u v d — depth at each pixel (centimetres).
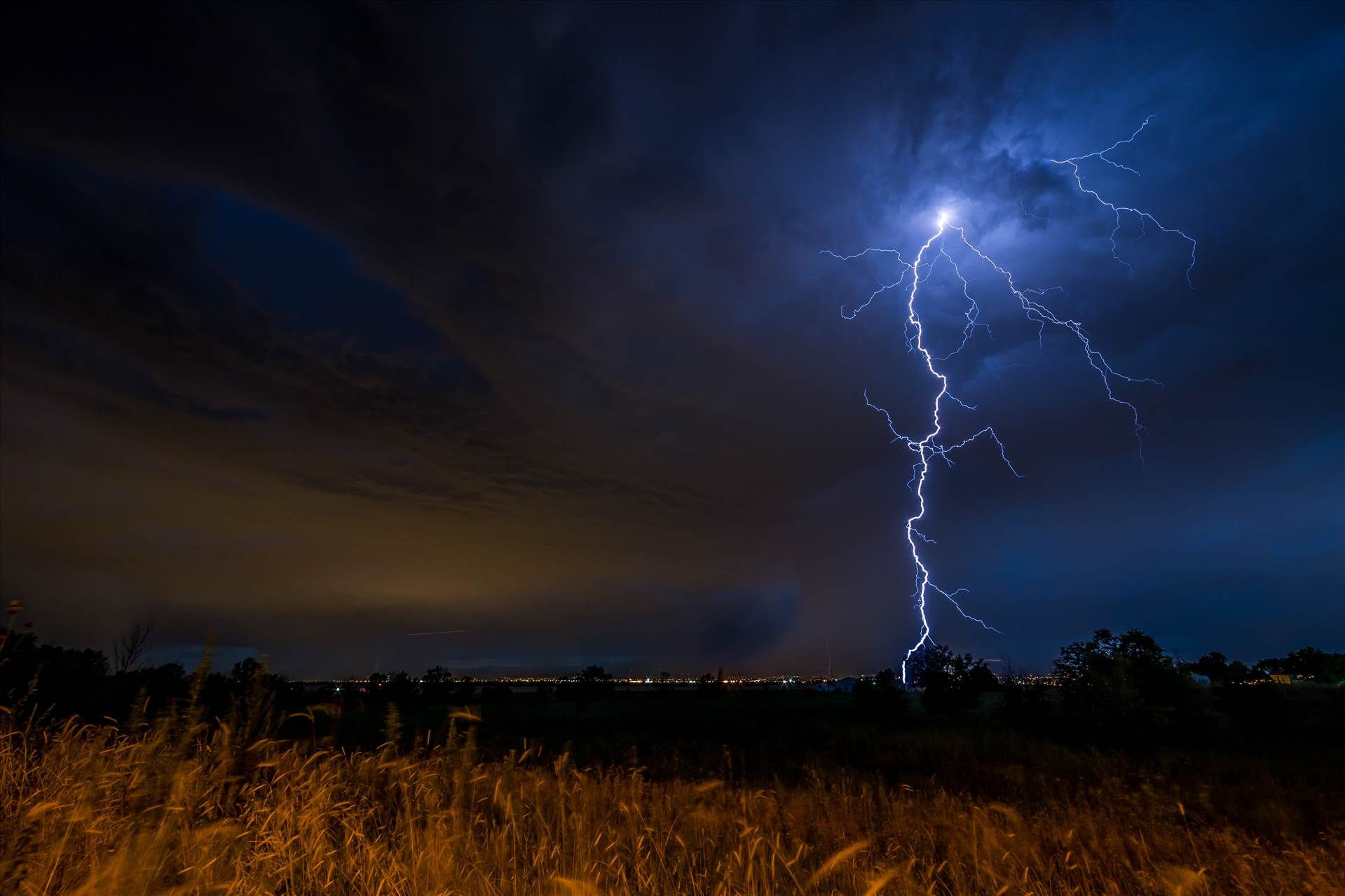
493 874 326
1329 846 604
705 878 358
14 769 325
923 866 433
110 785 298
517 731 1945
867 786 793
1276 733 1777
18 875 229
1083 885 436
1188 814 688
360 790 435
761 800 596
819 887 370
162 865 248
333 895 290
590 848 362
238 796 338
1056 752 1355
